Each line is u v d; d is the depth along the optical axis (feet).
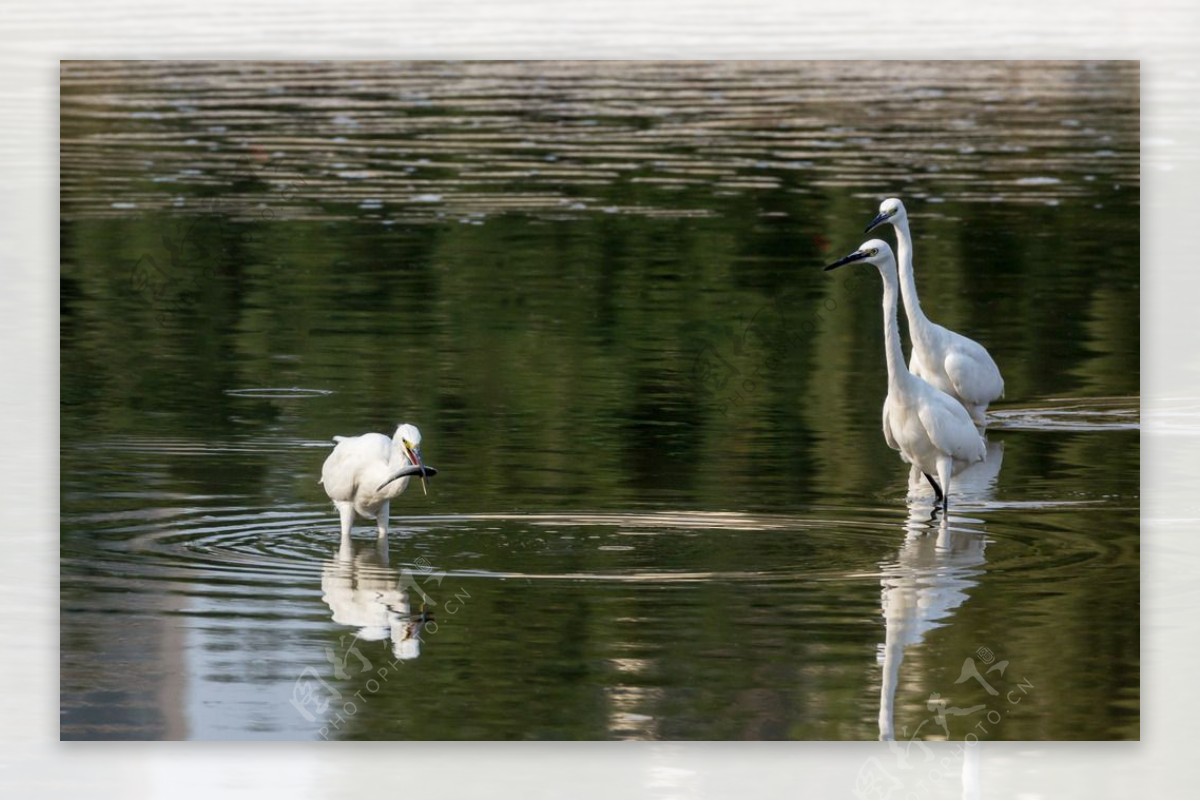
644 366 59.67
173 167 89.25
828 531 41.73
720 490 45.29
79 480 45.27
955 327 65.77
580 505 43.60
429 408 53.72
